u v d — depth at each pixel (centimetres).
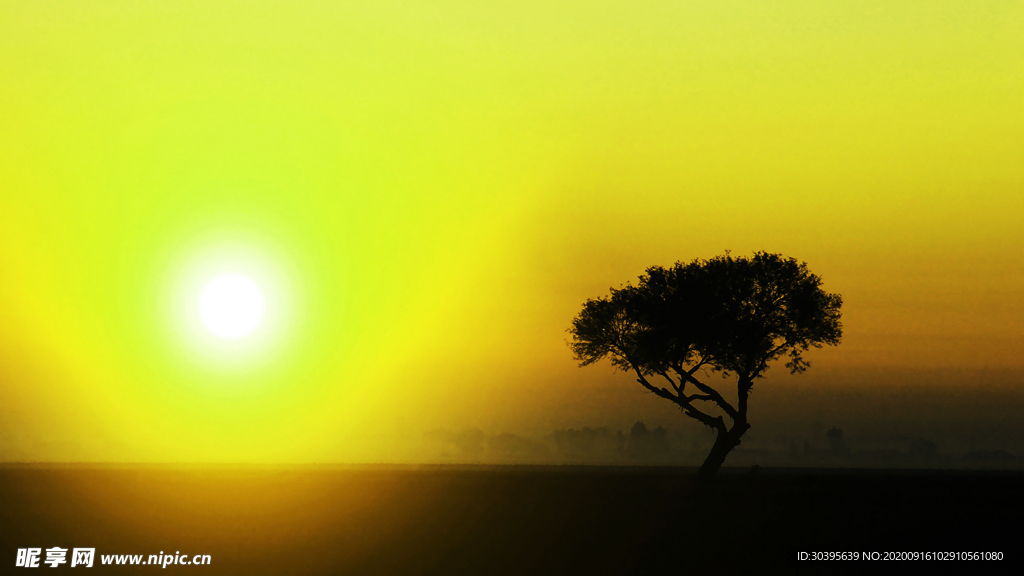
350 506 13112
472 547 9538
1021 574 8425
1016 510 12825
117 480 17700
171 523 11131
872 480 18625
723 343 17025
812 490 15538
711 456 17112
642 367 17750
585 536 10188
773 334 17525
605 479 19025
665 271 17812
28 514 11700
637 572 8338
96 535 10081
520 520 11562
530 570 8400
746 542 9862
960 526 11119
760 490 15562
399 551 9294
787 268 17362
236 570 8381
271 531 10562
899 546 9681
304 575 8156
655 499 14112
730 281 17275
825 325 17425
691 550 9444
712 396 17125
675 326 17062
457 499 14200
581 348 18088
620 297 17900
